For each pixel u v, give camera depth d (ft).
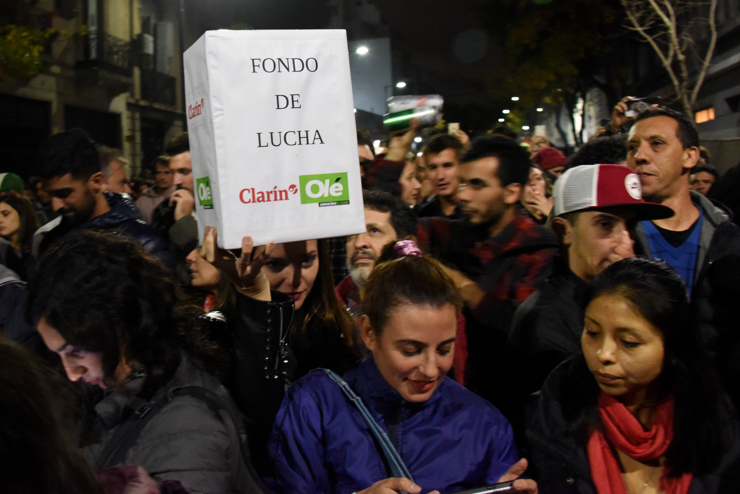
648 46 68.33
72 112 50.65
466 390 5.38
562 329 6.63
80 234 4.43
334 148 4.99
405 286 4.80
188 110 5.16
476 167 8.47
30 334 6.93
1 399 2.12
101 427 4.18
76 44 49.98
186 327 4.63
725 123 46.42
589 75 75.66
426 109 11.72
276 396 5.08
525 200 11.90
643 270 4.99
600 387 5.12
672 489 4.92
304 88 4.89
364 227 5.12
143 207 18.97
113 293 4.02
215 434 4.07
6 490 2.08
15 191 13.04
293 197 4.85
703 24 48.14
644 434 4.88
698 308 7.42
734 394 6.96
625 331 4.77
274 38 4.78
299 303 6.35
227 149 4.63
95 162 9.37
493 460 5.07
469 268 8.63
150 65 59.77
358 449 4.90
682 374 4.97
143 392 4.19
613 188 6.40
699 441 4.85
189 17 67.00
